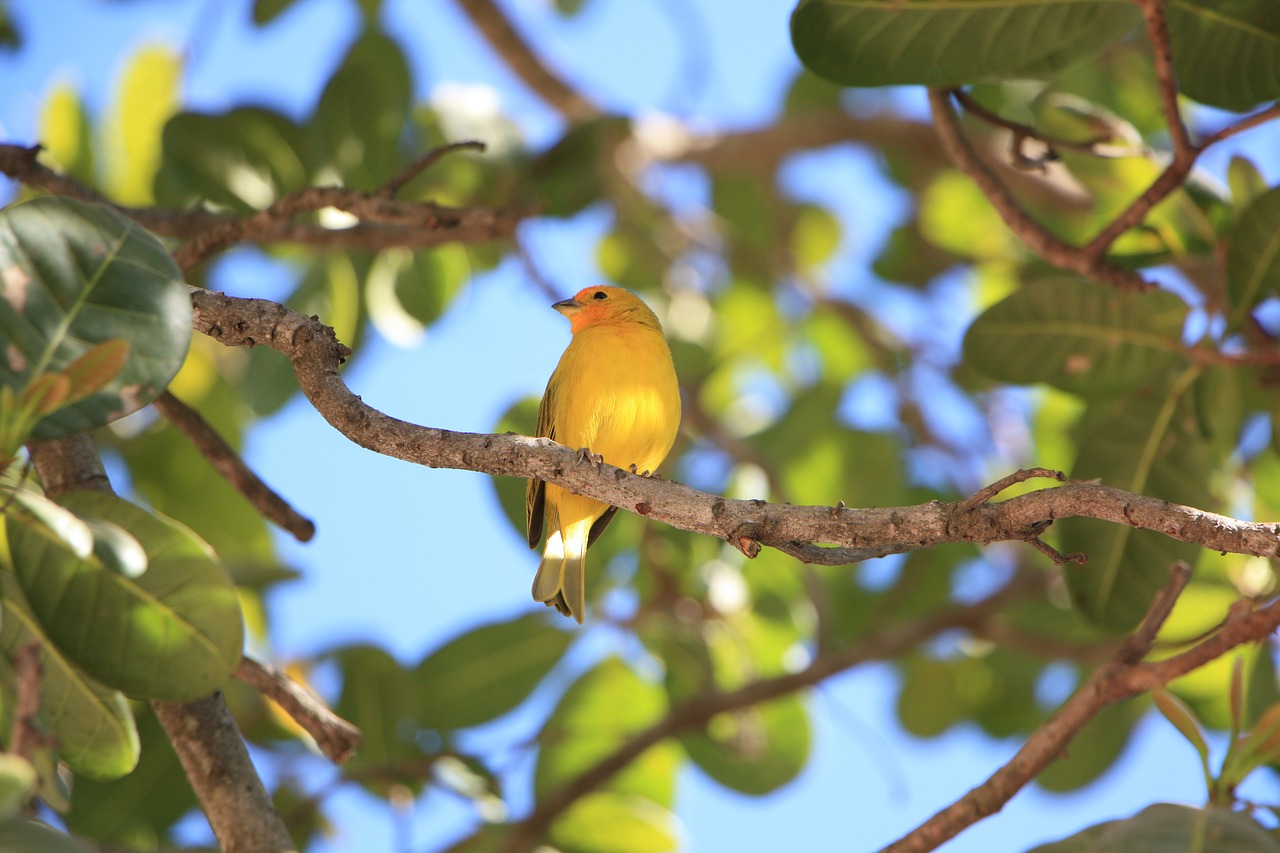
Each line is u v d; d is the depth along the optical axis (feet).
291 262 43.83
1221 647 22.12
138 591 18.83
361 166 36.63
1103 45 25.84
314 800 32.86
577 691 40.81
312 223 36.58
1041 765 22.67
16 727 13.41
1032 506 16.88
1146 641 23.21
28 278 17.37
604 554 41.06
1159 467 29.17
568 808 36.68
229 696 34.45
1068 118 32.89
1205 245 30.99
